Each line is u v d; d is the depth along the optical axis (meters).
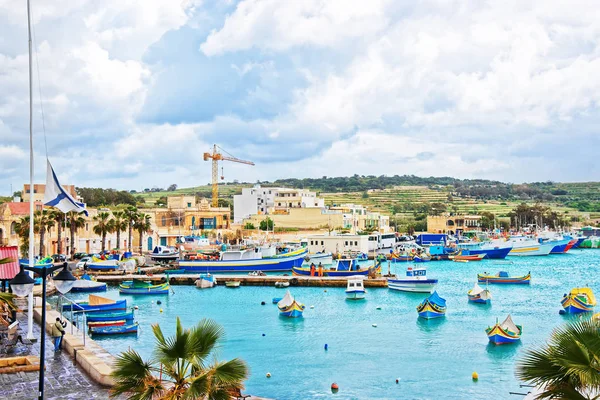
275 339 58.12
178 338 22.61
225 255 128.25
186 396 21.06
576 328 18.91
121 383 22.47
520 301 84.00
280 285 101.56
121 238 155.12
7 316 44.94
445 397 40.00
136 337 58.47
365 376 45.06
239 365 22.48
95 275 110.75
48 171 42.19
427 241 199.62
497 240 190.25
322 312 74.56
